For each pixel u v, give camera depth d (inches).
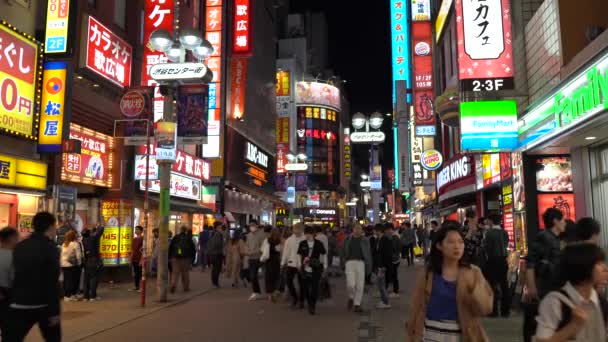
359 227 463.8
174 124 523.2
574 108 408.8
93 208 690.2
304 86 3725.4
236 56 1210.6
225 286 681.0
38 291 209.8
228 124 1315.2
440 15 1121.4
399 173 1883.6
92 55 634.2
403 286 647.8
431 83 1267.2
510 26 542.9
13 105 510.3
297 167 1736.0
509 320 372.2
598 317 124.2
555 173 565.3
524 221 571.8
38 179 550.0
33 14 560.4
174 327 380.2
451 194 992.9
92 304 493.7
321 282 485.1
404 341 324.8
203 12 1098.7
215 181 1261.1
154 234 767.1
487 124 540.7
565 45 468.8
